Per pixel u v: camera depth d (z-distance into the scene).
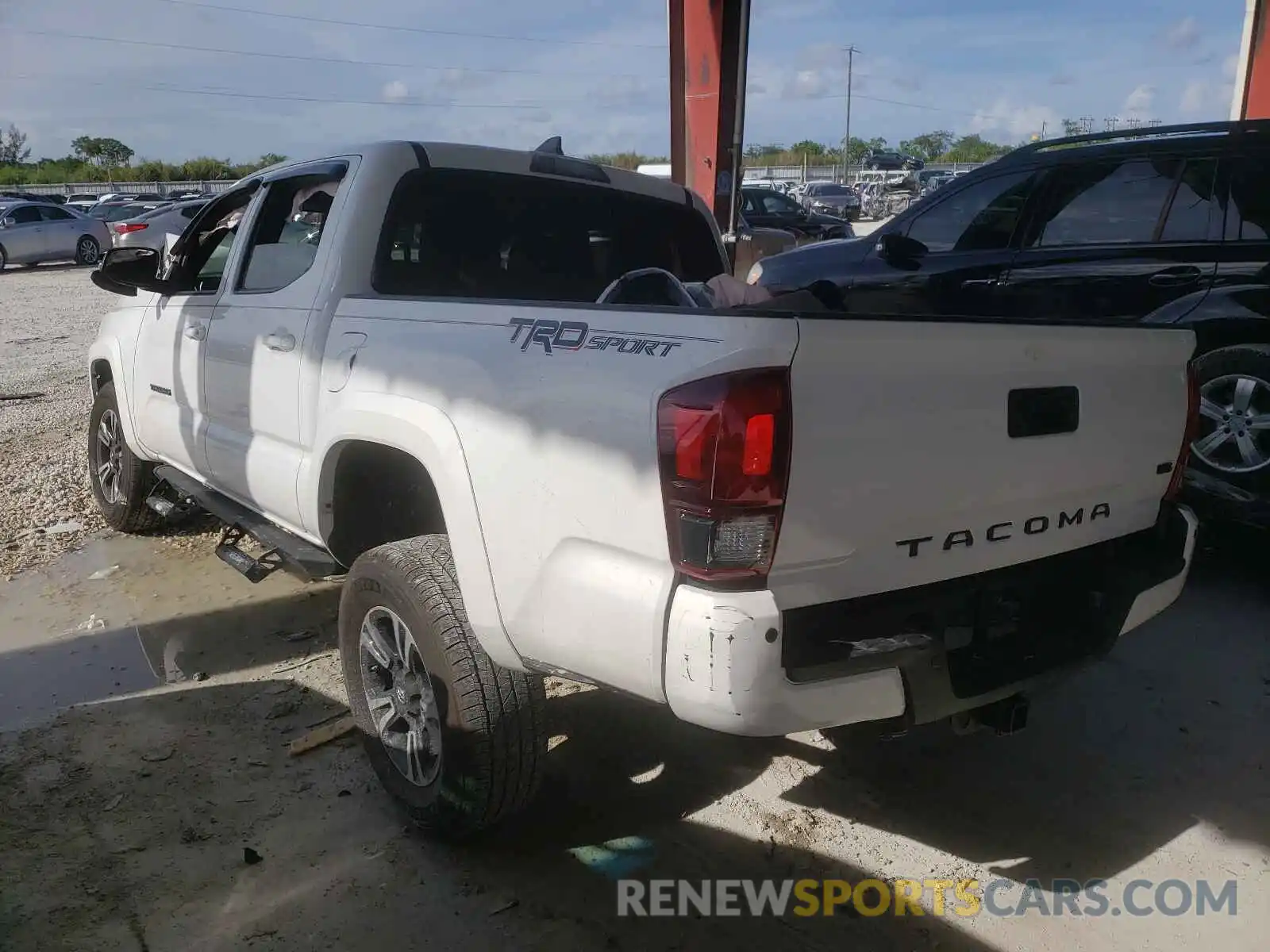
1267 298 4.65
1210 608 4.58
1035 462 2.61
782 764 3.43
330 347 3.31
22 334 13.88
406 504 3.53
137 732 3.62
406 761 3.10
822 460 2.19
